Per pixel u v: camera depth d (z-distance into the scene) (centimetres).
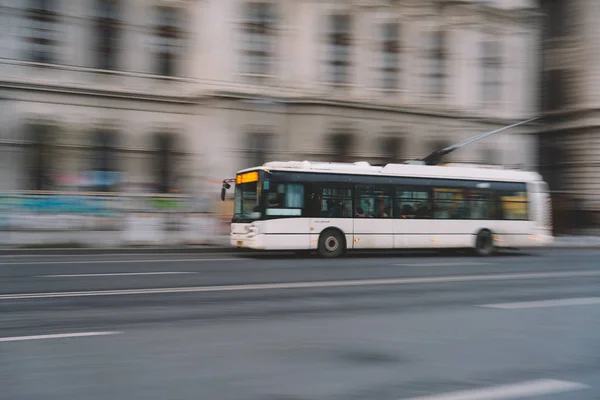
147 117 2288
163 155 2317
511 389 424
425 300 845
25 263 1391
